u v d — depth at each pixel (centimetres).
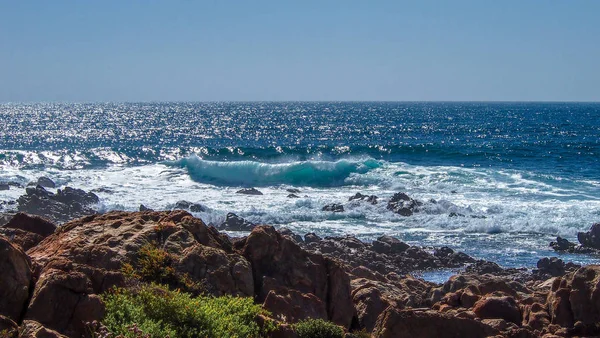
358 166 5044
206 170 5050
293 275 1340
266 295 1279
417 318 1220
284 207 3712
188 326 1054
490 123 14350
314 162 5006
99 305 1007
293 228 3212
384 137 9975
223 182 4862
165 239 1310
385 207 3594
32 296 1005
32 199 3375
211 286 1232
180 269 1238
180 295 1127
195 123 14588
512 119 16425
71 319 990
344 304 1342
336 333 1167
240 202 3878
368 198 3753
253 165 4984
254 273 1330
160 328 1020
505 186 4562
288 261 1359
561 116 18388
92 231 1327
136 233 1308
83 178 4838
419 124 13988
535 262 2612
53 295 994
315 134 10800
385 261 2447
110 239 1275
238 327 1088
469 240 3003
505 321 1297
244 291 1256
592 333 1259
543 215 3481
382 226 3275
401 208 3531
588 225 3272
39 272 1079
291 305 1236
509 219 3338
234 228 3117
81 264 1129
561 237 3019
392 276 1972
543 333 1280
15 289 1003
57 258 1122
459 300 1464
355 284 1616
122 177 4925
